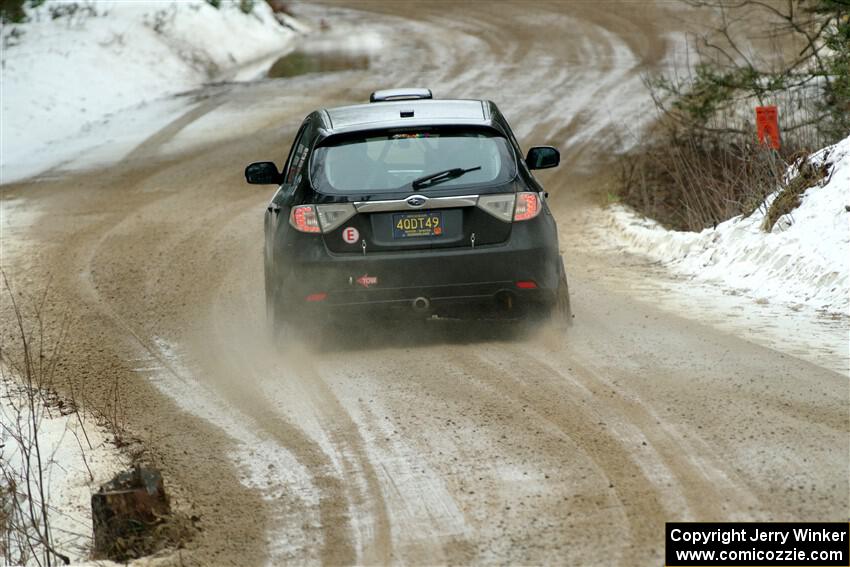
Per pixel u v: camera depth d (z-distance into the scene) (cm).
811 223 3750
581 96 9369
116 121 9744
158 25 12206
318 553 1833
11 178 7725
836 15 5544
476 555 1764
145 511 1908
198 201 6462
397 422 2438
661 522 1819
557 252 3023
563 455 2150
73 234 5619
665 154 6394
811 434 2161
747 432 2197
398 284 2886
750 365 2683
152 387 2903
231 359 3131
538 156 3353
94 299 4134
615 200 5894
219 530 1952
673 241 4500
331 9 15625
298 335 3028
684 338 3014
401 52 12144
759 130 4888
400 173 2934
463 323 3306
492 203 2916
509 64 11075
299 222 2923
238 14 13100
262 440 2403
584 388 2570
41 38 11600
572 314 3391
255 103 9919
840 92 5031
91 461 2334
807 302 3397
